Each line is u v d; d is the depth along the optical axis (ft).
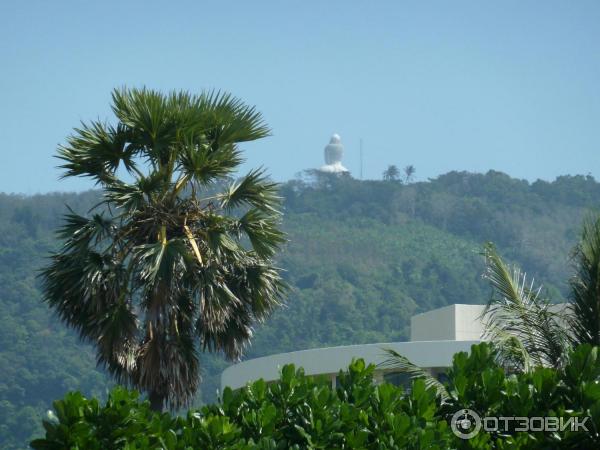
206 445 100.68
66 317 167.63
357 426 103.14
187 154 170.40
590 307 123.24
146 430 103.76
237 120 175.63
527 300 129.59
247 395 109.19
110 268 165.99
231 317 171.53
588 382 105.50
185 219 170.30
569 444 103.09
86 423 102.68
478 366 111.55
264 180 176.96
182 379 164.86
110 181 173.47
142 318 168.04
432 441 100.89
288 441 103.76
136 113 169.07
